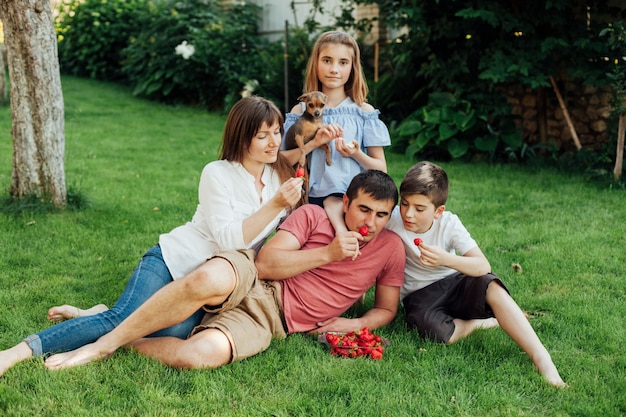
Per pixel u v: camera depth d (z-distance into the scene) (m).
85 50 13.73
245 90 10.87
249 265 2.99
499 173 7.30
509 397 2.67
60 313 3.29
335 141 3.56
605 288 3.92
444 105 8.15
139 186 6.41
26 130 5.26
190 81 11.96
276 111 3.20
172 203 5.79
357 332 3.18
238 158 3.23
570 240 4.81
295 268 3.14
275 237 3.25
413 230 3.31
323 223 3.30
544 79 7.56
